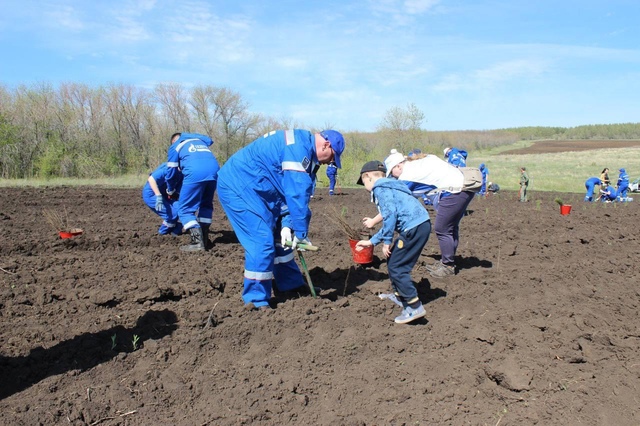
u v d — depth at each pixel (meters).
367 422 3.58
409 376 4.20
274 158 5.08
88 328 4.76
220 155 34.97
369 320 5.21
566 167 46.94
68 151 29.00
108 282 6.13
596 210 16.48
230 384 3.99
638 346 4.73
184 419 3.55
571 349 4.66
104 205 14.13
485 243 9.23
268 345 4.61
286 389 3.93
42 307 5.28
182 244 8.57
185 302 5.54
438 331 5.03
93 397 3.71
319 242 9.02
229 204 5.22
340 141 5.12
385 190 5.10
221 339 4.62
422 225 5.00
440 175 6.53
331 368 4.30
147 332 4.73
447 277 6.81
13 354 4.23
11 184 19.84
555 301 5.96
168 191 8.42
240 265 7.07
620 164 49.50
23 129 27.69
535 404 3.82
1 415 3.43
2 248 7.50
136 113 33.12
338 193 21.39
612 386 4.07
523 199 20.62
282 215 5.50
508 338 4.75
